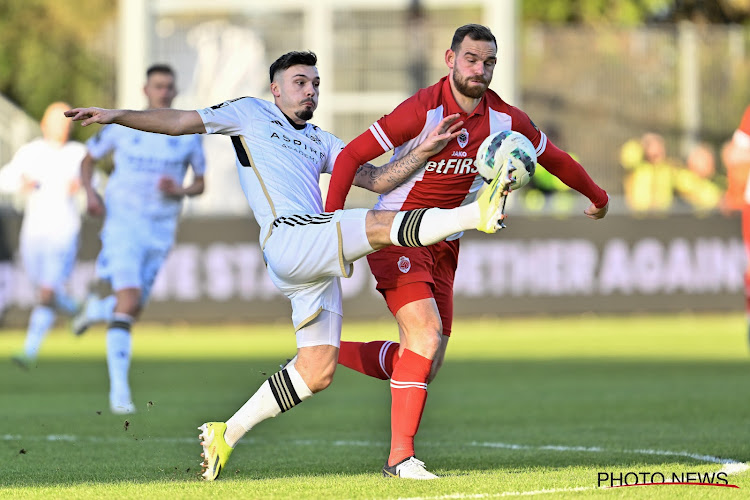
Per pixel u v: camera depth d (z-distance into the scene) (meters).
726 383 35.84
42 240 46.16
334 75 65.12
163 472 18.88
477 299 61.16
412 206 19.83
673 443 22.14
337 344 18.30
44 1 86.00
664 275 62.44
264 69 65.06
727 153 38.09
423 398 18.05
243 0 64.75
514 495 15.54
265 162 18.97
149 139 31.19
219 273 59.44
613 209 65.38
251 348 49.75
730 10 87.50
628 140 66.88
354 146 19.02
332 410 29.91
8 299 58.31
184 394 34.25
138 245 30.75
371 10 64.88
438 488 16.22
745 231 37.50
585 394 33.00
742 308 62.81
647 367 41.53
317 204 19.30
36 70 85.12
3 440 23.69
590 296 61.94
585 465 19.06
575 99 66.56
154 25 64.88
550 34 66.50
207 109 18.92
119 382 29.56
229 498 15.49
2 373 42.31
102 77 82.31
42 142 46.09
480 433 24.48
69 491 16.47
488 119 19.17
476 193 19.95
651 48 67.06
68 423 26.95
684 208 65.56
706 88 67.50
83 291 57.22
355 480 17.27
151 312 59.16
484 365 42.88
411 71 64.88
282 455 21.14
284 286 18.31
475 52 18.50
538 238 61.50
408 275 18.64
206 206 61.62
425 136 19.11
